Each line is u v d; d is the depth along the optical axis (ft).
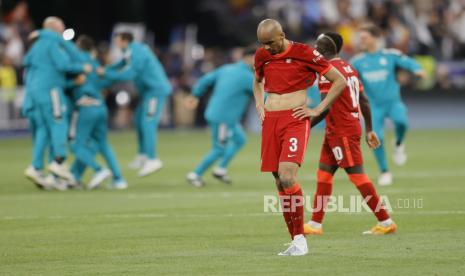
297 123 96.32
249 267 89.86
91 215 129.29
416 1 359.46
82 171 169.48
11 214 131.34
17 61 305.32
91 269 90.02
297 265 90.48
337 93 96.78
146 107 179.63
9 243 105.91
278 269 88.74
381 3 355.97
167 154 245.45
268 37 95.35
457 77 345.51
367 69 165.99
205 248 100.99
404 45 344.28
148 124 179.22
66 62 162.61
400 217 121.70
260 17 357.82
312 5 353.72
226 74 170.71
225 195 153.38
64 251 100.27
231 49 357.61
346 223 118.11
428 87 337.31
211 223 119.44
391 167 201.26
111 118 331.36
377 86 165.58
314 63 96.12
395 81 166.81
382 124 166.30
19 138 298.97
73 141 167.43
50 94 163.84
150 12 378.32
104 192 161.38
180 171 201.77
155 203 143.13
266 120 97.71
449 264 89.66
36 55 164.66
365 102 111.96
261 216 125.49
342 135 109.91
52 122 164.45
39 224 120.88
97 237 109.40
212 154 169.68
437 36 357.20
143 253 98.27
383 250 98.02
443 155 229.66
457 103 339.57
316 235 109.19
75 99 166.20
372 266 89.35
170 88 181.57
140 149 188.34
